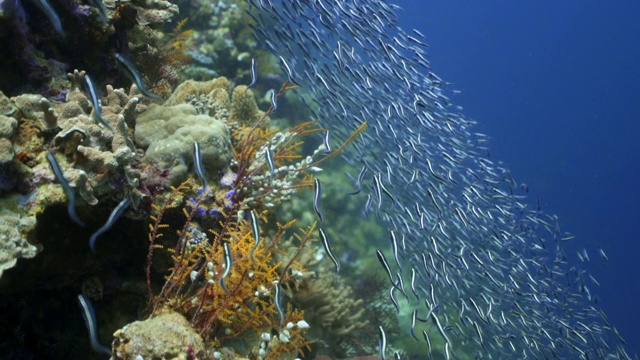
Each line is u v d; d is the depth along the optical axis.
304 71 1.49
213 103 1.03
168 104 1.00
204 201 0.80
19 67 0.75
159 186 0.76
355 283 1.55
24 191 0.62
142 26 1.04
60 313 0.70
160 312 0.68
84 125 0.67
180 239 0.71
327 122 1.55
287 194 0.91
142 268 0.76
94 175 0.65
